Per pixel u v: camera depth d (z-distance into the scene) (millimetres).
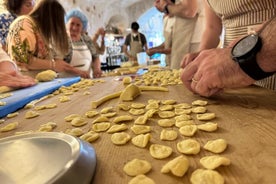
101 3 4691
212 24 908
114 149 316
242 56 425
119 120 423
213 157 256
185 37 1619
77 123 441
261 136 313
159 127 382
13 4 1487
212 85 499
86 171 245
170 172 243
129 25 6000
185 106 489
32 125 480
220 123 375
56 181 213
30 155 296
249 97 530
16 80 963
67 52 1591
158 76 1026
